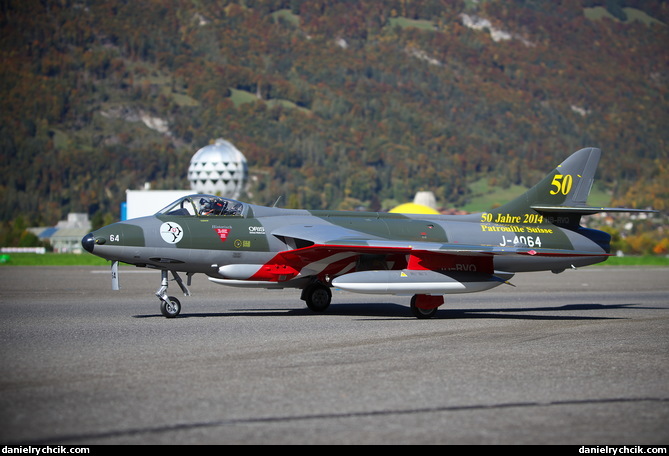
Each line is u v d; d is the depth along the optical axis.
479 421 17.03
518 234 43.31
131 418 16.95
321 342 28.03
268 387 19.95
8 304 43.78
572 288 65.56
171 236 37.09
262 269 38.28
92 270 92.44
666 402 18.84
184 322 34.50
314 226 39.69
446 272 37.34
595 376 21.88
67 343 27.28
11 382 20.34
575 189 44.47
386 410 17.81
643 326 34.56
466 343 28.20
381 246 36.31
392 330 32.09
